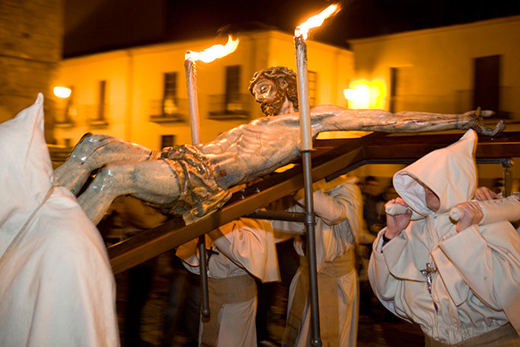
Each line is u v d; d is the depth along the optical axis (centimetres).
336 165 302
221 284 393
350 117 291
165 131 1877
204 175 244
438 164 235
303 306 393
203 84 1684
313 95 1633
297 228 396
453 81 1561
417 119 286
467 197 237
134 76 1923
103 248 157
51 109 789
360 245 607
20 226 154
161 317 526
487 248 224
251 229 377
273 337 530
